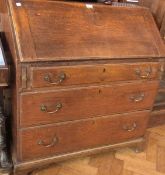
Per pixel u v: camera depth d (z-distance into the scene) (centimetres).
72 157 147
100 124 145
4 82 108
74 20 122
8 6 113
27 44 108
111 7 133
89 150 151
